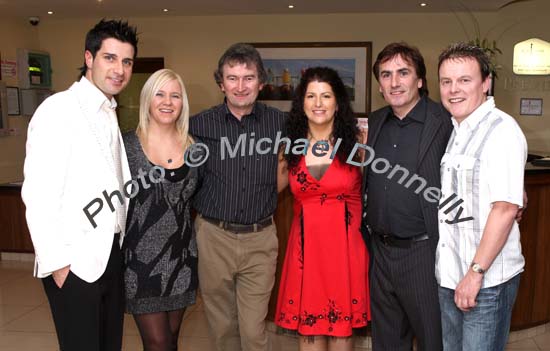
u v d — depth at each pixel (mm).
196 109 7668
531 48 7008
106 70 2043
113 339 2174
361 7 6828
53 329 3686
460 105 1907
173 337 2410
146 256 2230
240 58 2342
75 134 1941
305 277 2418
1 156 6965
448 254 1990
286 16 7375
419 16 7180
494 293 1898
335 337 2443
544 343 3539
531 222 3559
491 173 1829
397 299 2311
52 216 1877
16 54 7328
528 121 7215
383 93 2238
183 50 7605
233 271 2488
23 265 5371
